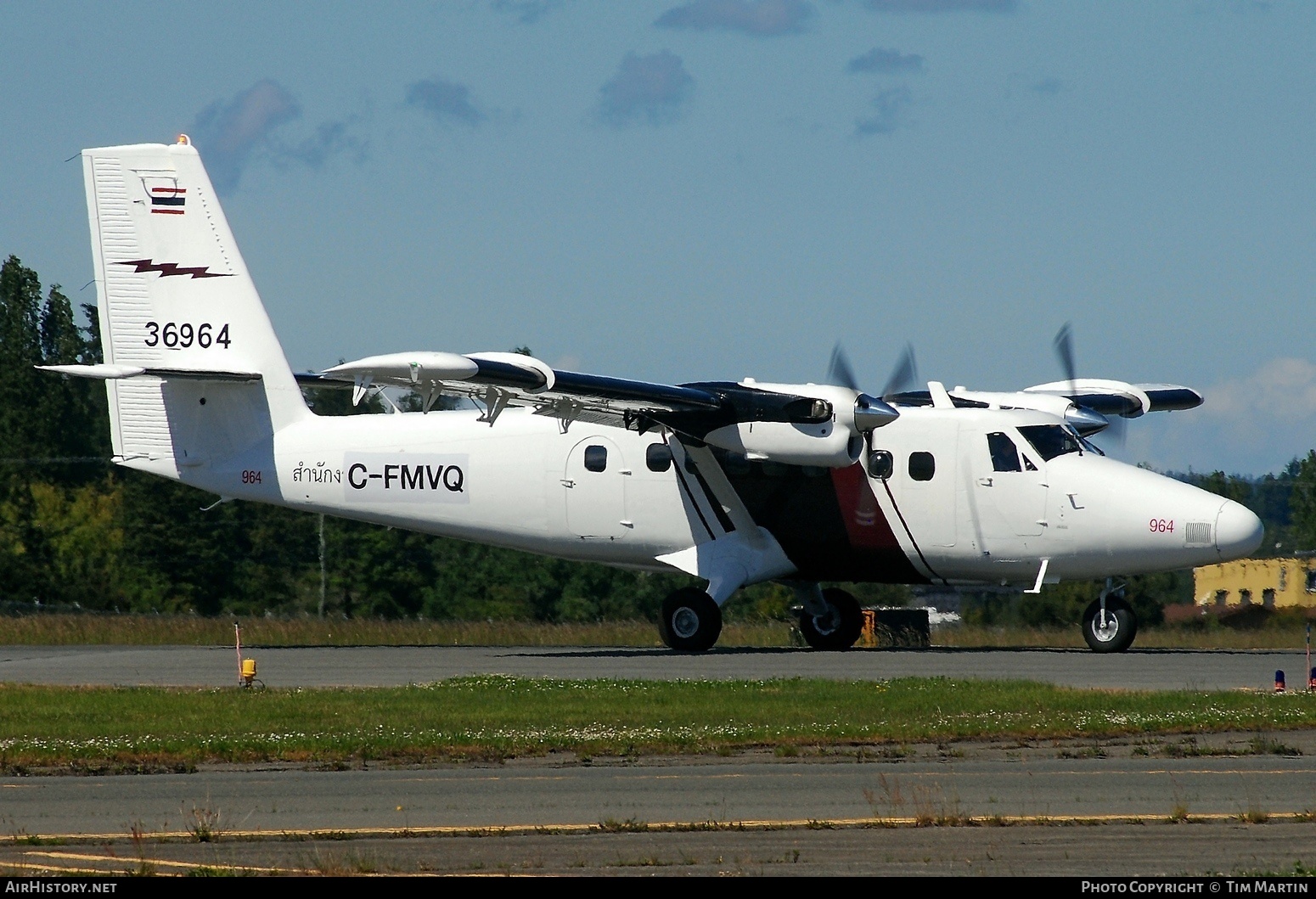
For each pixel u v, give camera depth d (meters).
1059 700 65.25
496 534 101.81
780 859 35.97
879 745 54.62
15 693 72.19
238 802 43.94
